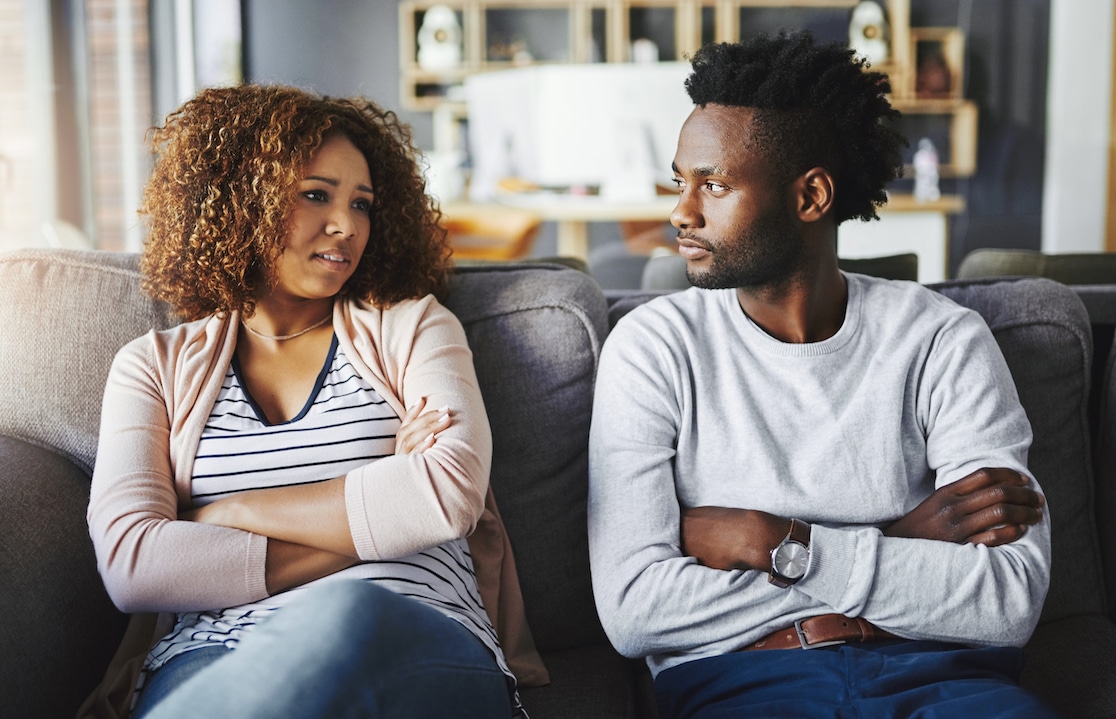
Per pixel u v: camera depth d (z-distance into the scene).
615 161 4.46
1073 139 5.77
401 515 1.16
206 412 1.27
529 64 5.80
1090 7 5.66
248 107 1.33
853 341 1.31
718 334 1.33
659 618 1.18
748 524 1.19
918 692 1.07
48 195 4.41
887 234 5.73
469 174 5.61
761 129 1.25
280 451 1.25
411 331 1.34
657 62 5.82
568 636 1.46
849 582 1.15
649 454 1.26
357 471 1.18
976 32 5.76
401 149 1.45
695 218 1.28
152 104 5.14
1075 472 1.50
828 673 1.12
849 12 5.71
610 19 5.78
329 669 0.87
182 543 1.13
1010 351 1.49
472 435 1.24
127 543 1.14
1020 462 1.24
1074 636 1.41
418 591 1.18
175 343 1.32
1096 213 5.80
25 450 1.34
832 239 1.34
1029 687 1.30
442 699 0.97
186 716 0.85
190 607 1.14
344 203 1.31
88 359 1.41
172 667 1.12
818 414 1.27
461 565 1.29
